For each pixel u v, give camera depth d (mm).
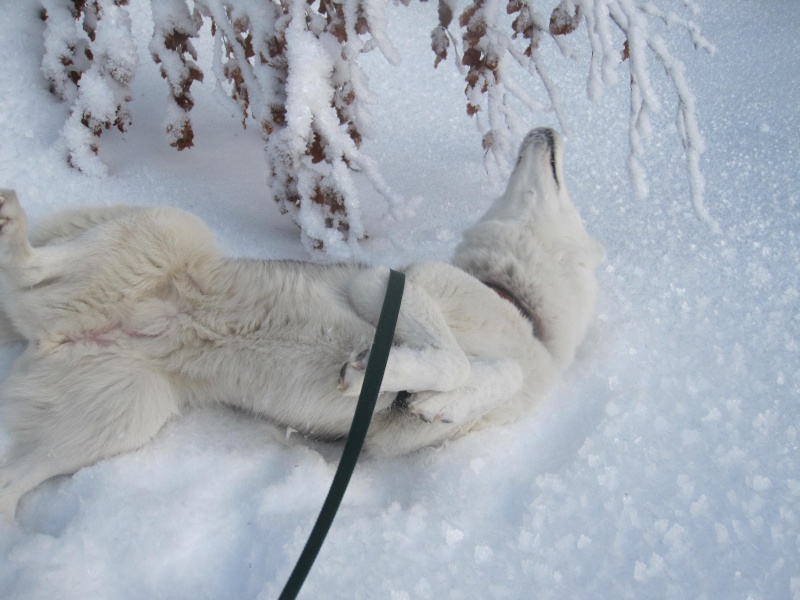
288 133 2922
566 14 3209
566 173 4195
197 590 1844
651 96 3092
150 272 2279
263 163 3855
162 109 4016
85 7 3477
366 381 1983
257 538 1989
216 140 3926
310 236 3146
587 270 3018
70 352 2195
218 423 2463
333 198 3178
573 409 2723
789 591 1916
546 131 3119
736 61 5367
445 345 2270
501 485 2330
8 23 3674
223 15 3029
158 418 2281
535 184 2998
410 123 4477
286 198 3264
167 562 1887
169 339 2293
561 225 2984
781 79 5145
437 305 2422
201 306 2328
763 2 6184
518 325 2658
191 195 3398
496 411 2557
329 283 2559
